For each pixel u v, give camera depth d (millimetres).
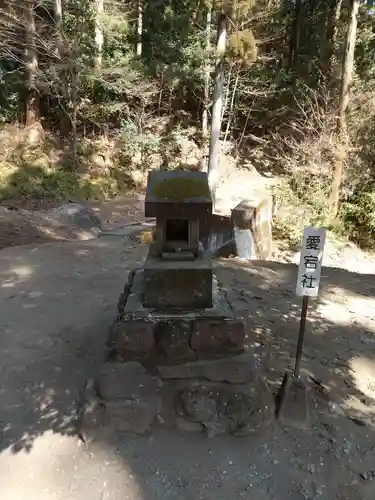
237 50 9781
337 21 13602
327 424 3072
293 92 14883
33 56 12383
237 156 16469
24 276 5930
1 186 11430
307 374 3525
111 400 2910
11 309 4832
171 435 2910
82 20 12570
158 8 15867
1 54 12164
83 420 2924
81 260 6734
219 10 9484
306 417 3031
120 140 14773
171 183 3004
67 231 9195
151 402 2914
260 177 15227
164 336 2945
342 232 10875
